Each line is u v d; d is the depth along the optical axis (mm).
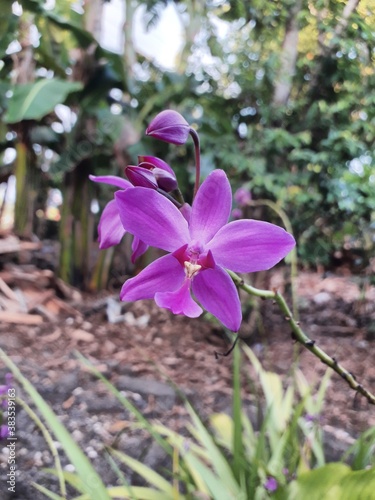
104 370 344
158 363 371
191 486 186
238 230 101
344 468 148
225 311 104
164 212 102
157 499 178
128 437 267
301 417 232
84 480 135
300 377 281
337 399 328
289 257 335
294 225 377
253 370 363
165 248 104
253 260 101
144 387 325
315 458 221
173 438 197
